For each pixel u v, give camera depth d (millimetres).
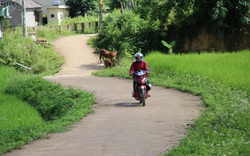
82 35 58875
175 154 8453
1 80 27500
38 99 20844
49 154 9508
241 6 35406
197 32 37719
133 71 16203
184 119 12734
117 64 33812
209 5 36250
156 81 21438
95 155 9125
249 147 8656
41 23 72375
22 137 11516
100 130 11812
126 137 10727
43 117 18391
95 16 79688
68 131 12000
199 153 8344
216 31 35562
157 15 39406
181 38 38531
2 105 18984
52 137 11422
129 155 8945
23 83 24375
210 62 23109
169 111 14250
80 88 21516
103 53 35375
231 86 17984
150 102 16438
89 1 80625
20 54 36875
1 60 35969
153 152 9102
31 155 9609
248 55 24906
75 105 17219
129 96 18359
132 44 40031
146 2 41000
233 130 10242
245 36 36312
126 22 44781
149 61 24953
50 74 33781
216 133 9867
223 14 34562
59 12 76688
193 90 18156
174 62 23828
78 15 79938
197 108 14570
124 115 13930
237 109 12609
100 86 22094
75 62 39531
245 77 18703
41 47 42344
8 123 15039
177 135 10672
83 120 13500
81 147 9961
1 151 10234
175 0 37656
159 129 11492
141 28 40906
